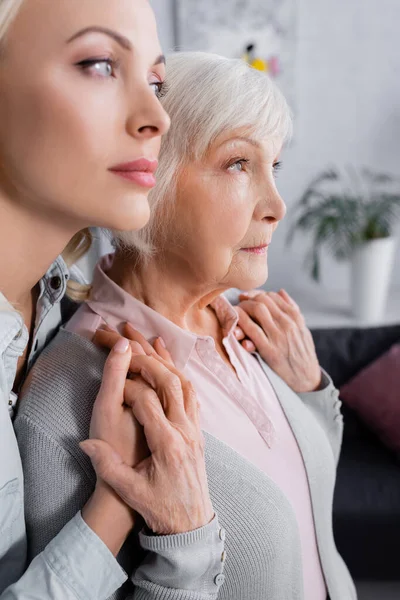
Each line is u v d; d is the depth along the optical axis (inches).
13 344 26.5
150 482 24.7
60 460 26.9
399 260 149.1
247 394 33.1
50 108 20.9
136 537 28.2
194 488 25.2
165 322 31.7
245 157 29.7
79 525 24.6
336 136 146.3
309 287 152.3
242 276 32.1
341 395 87.0
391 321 130.3
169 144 29.1
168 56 29.9
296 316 40.7
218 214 29.6
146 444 26.0
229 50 140.2
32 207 23.1
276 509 30.1
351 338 91.3
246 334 39.0
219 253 30.4
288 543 30.7
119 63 21.7
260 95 28.8
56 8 20.6
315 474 35.5
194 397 27.5
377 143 146.6
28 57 20.7
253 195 30.5
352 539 72.5
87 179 21.8
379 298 129.3
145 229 30.2
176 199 29.7
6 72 21.0
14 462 25.1
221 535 26.1
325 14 139.6
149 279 32.6
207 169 29.3
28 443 27.2
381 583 77.3
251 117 28.5
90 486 26.9
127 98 21.8
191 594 25.5
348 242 127.2
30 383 28.9
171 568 25.0
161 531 25.0
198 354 33.2
